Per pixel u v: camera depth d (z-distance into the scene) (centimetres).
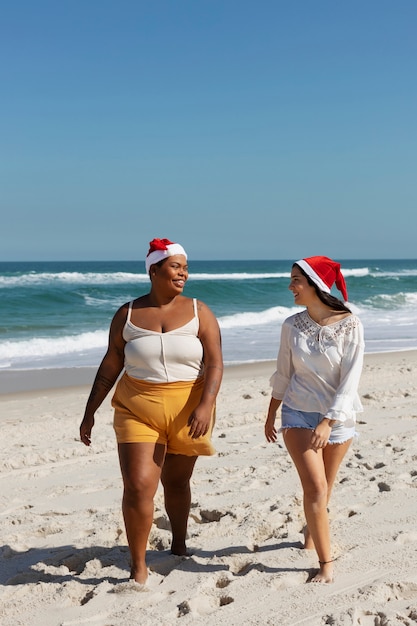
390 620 356
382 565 427
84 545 479
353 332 412
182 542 454
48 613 381
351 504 545
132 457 400
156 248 412
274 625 358
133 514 398
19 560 462
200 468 680
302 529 496
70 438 830
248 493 589
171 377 407
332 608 374
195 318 414
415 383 1177
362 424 868
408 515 514
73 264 15738
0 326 2158
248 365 1458
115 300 3070
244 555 446
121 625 360
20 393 1172
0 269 11362
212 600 392
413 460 684
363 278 4897
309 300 419
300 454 407
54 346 1755
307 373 416
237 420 904
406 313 2767
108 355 430
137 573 411
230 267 12250
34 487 640
